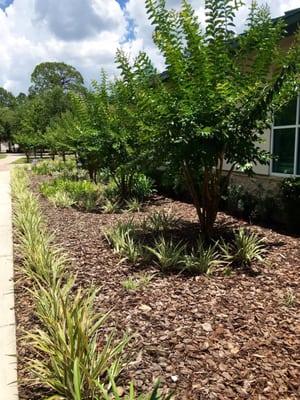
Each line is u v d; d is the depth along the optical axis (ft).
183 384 8.03
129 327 10.37
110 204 27.35
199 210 18.40
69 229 21.70
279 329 10.30
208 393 7.77
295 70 14.52
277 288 12.95
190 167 17.44
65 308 9.11
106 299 12.18
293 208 20.25
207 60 15.02
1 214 27.89
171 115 15.42
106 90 31.53
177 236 18.79
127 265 15.25
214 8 15.34
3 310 11.69
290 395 7.75
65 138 55.21
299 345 9.52
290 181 20.90
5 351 9.45
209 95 15.12
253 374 8.39
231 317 10.96
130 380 8.10
